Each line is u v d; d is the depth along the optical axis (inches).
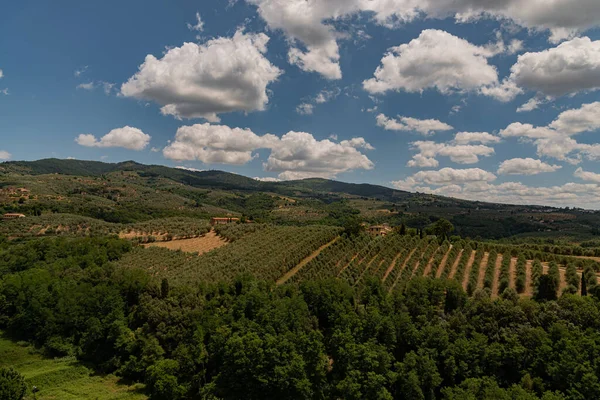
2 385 2191.2
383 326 2518.5
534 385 2107.5
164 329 2751.0
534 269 3262.8
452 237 5187.0
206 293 3085.6
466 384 2113.7
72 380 2662.4
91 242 4512.8
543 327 2442.2
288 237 4859.7
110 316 2989.7
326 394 2380.7
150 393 2477.9
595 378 1904.5
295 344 2448.3
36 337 3174.2
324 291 2994.6
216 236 5521.7
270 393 2347.4
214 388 2391.7
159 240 5374.0
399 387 2284.7
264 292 3011.8
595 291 2738.7
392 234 5007.4
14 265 4099.4
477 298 2874.0
